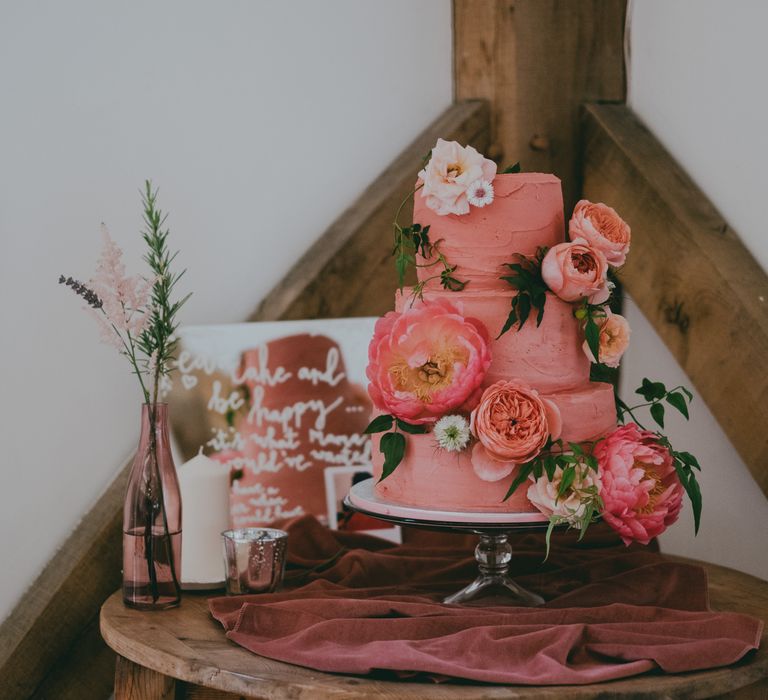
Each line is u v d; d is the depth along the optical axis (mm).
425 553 1772
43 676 1928
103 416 2020
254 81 2113
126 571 1549
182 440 2016
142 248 2037
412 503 1438
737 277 2051
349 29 2189
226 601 1479
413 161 2193
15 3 1939
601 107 2295
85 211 1996
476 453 1371
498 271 1445
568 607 1488
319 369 2090
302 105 2156
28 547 1976
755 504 2109
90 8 1982
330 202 2189
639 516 1388
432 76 2275
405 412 1379
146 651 1349
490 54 2219
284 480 2051
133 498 1540
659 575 1541
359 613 1395
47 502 1987
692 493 1421
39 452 1981
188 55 2057
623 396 2330
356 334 2113
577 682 1202
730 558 2162
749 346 2014
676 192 2166
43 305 1977
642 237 2203
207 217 2084
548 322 1426
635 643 1295
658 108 2281
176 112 2053
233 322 2109
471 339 1358
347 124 2199
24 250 1962
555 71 2240
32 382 1975
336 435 2088
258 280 2131
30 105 1954
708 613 1388
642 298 2219
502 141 2232
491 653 1257
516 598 1516
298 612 1386
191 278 2072
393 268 2174
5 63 1938
